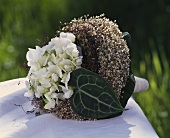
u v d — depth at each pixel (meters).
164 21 4.27
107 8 4.37
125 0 4.36
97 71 1.85
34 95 1.92
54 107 1.87
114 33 1.93
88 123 1.84
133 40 4.23
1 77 3.38
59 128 1.81
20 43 3.91
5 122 1.93
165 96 3.20
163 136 2.95
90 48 1.85
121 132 1.78
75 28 1.92
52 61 1.83
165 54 4.13
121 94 1.92
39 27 4.20
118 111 1.82
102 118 1.87
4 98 2.06
